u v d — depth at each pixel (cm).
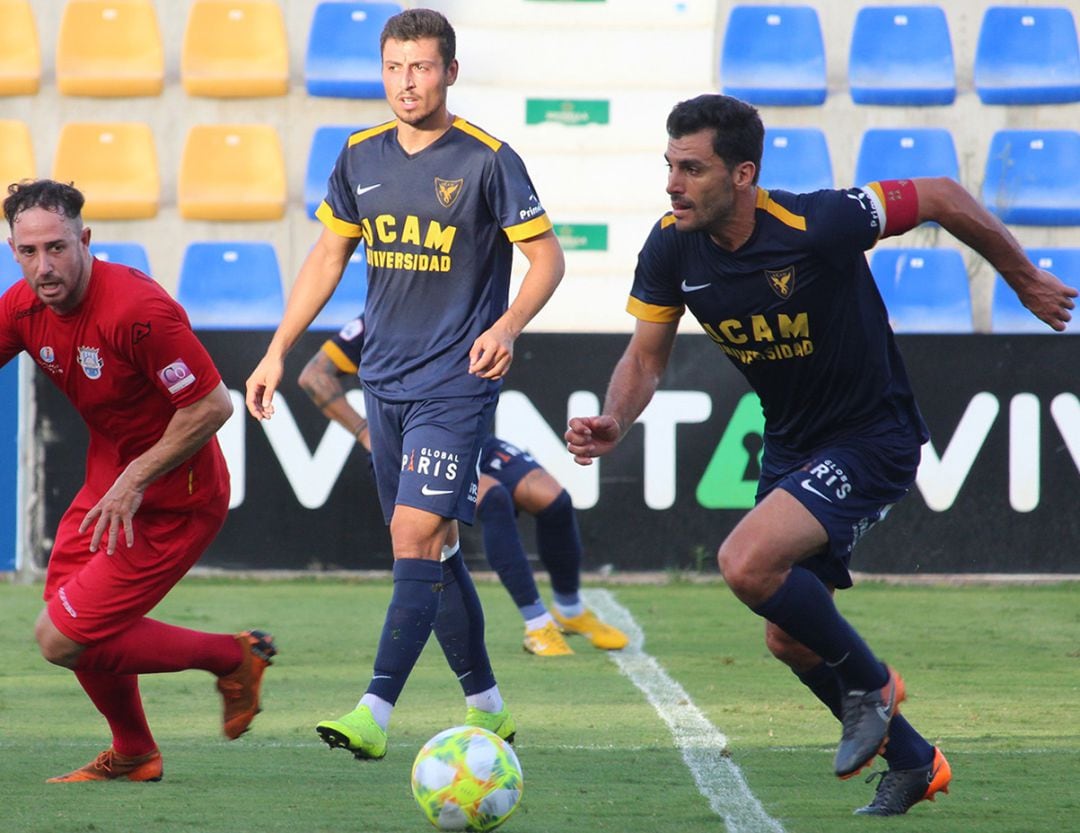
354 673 1991
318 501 3022
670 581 3022
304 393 3003
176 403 1200
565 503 2214
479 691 1440
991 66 3497
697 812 1177
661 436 3012
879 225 1162
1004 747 1501
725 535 3028
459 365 1372
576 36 3528
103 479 1286
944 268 3350
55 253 1144
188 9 3553
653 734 1562
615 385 1264
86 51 3519
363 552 3028
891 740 1173
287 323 1420
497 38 3528
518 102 3509
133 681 1277
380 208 1376
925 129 3466
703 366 3008
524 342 3000
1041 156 3444
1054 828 1126
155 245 3481
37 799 1214
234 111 3528
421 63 1341
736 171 1135
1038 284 1204
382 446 1423
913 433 1229
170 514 1253
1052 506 2992
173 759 1413
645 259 1241
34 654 2133
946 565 3006
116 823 1118
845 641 1120
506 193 1359
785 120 3525
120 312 1180
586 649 2239
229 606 2675
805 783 1304
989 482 2994
